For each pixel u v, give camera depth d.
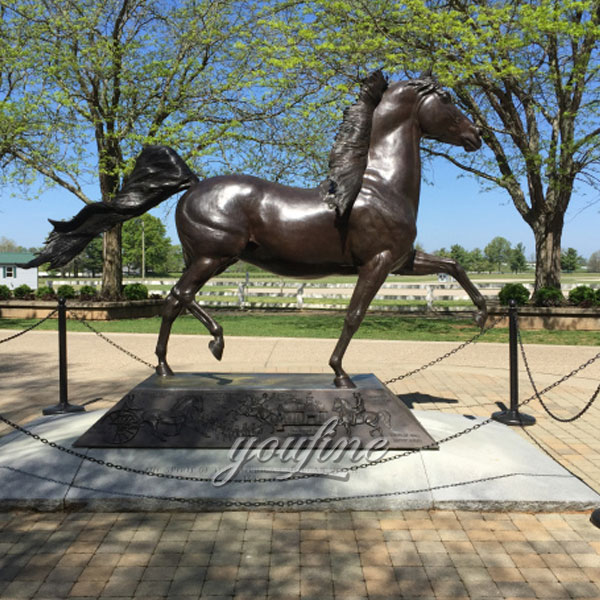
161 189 4.68
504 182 16.78
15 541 3.26
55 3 15.96
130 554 3.11
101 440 4.15
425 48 14.09
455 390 7.48
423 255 4.77
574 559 3.07
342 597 2.71
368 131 4.42
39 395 7.01
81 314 16.77
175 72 16.83
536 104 15.38
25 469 3.93
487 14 13.30
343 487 3.74
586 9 13.00
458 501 3.67
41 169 16.86
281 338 12.71
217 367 8.98
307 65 14.12
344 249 4.38
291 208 4.38
